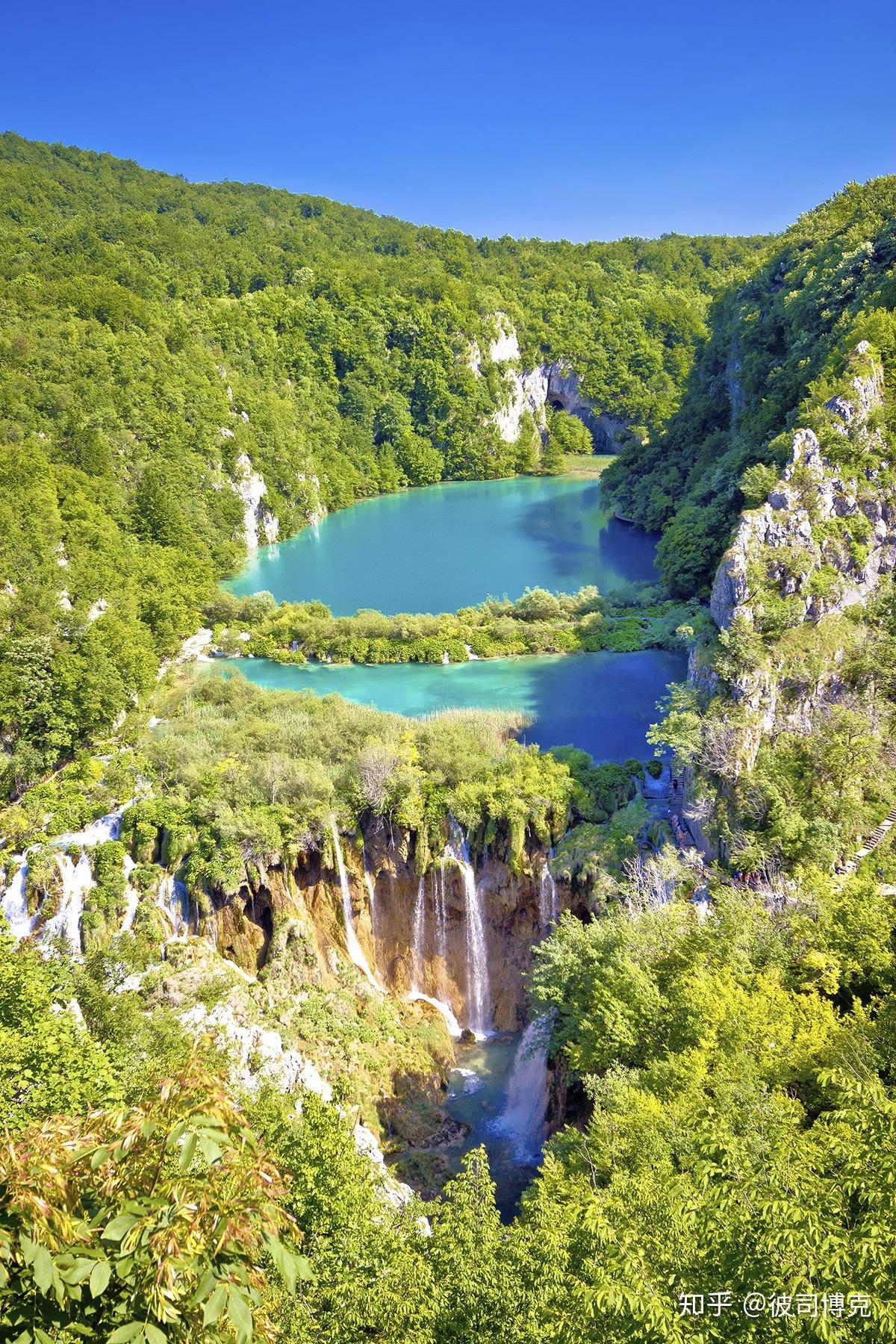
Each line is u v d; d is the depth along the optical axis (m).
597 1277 21.98
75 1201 12.98
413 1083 57.31
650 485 171.12
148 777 73.25
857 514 72.81
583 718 86.44
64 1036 31.59
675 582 113.75
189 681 100.12
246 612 118.31
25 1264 12.31
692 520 116.19
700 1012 40.00
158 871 65.44
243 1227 12.93
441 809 65.19
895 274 101.12
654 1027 43.28
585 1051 45.25
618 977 45.22
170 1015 48.50
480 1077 60.22
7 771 80.25
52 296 183.50
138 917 64.00
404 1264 25.06
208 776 70.00
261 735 75.00
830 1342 18.00
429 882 65.75
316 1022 58.97
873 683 67.75
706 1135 25.89
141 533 134.00
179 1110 14.21
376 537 183.25
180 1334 12.73
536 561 154.12
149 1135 13.10
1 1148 13.22
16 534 100.56
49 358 157.75
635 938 48.81
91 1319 13.19
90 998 45.72
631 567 146.50
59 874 65.81
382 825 65.81
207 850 64.50
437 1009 65.56
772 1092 34.06
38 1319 12.38
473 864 65.50
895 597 70.25
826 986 41.81
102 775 76.44
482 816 65.19
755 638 65.31
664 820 65.00
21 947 55.03
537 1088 56.34
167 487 152.50
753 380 134.62
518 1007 65.50
